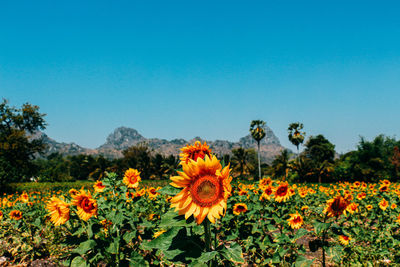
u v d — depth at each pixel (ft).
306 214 29.04
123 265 12.76
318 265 17.66
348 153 193.06
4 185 95.76
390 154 147.95
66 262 12.86
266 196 20.11
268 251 17.48
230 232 18.52
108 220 13.82
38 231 21.99
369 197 30.91
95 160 270.05
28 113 181.88
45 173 186.91
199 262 9.10
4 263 20.51
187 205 8.41
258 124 207.62
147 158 241.76
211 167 8.46
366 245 21.25
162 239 10.07
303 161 182.70
